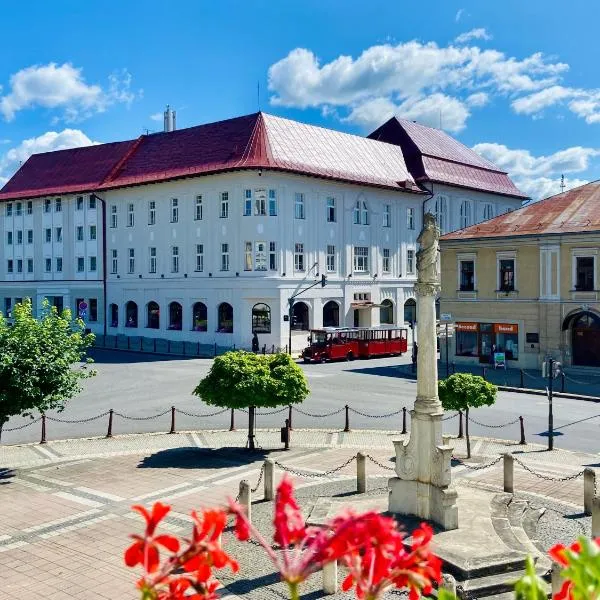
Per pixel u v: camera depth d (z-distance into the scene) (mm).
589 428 20891
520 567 9609
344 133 52750
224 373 17094
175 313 48594
